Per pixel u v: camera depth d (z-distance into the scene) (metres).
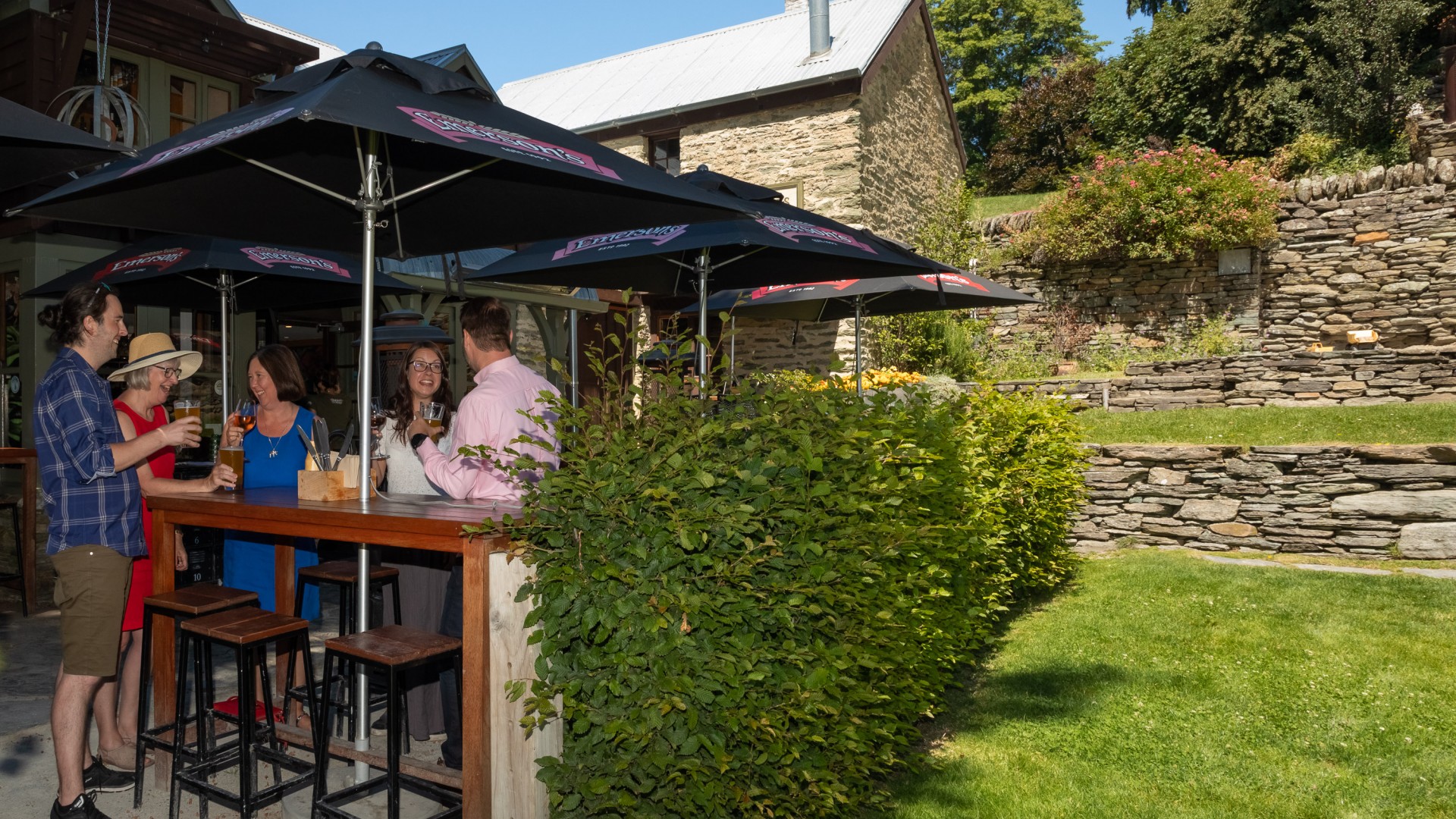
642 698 2.69
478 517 2.88
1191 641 5.78
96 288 3.54
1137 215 14.41
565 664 2.79
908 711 3.94
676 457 2.75
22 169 4.04
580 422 2.92
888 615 3.22
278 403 4.39
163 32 8.21
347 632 4.83
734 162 14.99
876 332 14.14
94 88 7.17
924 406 4.71
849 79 13.79
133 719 4.14
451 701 3.71
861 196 14.06
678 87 16.30
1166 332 14.75
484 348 3.67
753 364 14.71
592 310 12.55
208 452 8.09
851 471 3.25
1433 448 7.88
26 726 4.52
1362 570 7.54
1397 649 5.41
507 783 2.77
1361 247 13.52
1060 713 4.77
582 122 16.42
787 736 2.95
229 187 4.20
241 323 8.74
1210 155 14.63
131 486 3.59
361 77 3.16
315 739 3.17
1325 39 18.70
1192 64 20.83
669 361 3.19
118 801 3.69
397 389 4.53
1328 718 4.52
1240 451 8.59
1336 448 8.23
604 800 2.73
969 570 5.18
